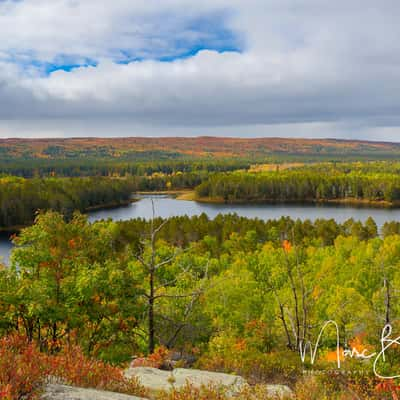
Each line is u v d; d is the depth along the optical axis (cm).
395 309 1681
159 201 19800
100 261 1716
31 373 632
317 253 6606
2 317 1360
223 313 3634
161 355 1422
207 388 827
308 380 934
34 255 1517
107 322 1608
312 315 2206
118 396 677
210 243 8719
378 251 6284
